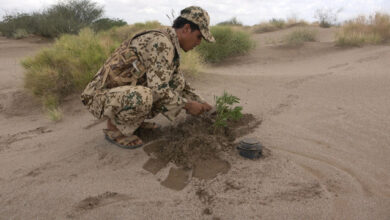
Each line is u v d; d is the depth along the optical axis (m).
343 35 8.82
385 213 1.54
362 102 3.20
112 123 2.41
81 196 1.79
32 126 3.22
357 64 5.45
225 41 8.59
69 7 15.15
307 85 4.04
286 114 3.01
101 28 14.98
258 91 3.90
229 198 1.71
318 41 10.48
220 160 2.13
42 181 1.99
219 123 2.48
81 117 3.34
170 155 2.18
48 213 1.65
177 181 1.91
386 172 1.91
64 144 2.60
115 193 1.81
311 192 1.73
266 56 8.55
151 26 11.48
